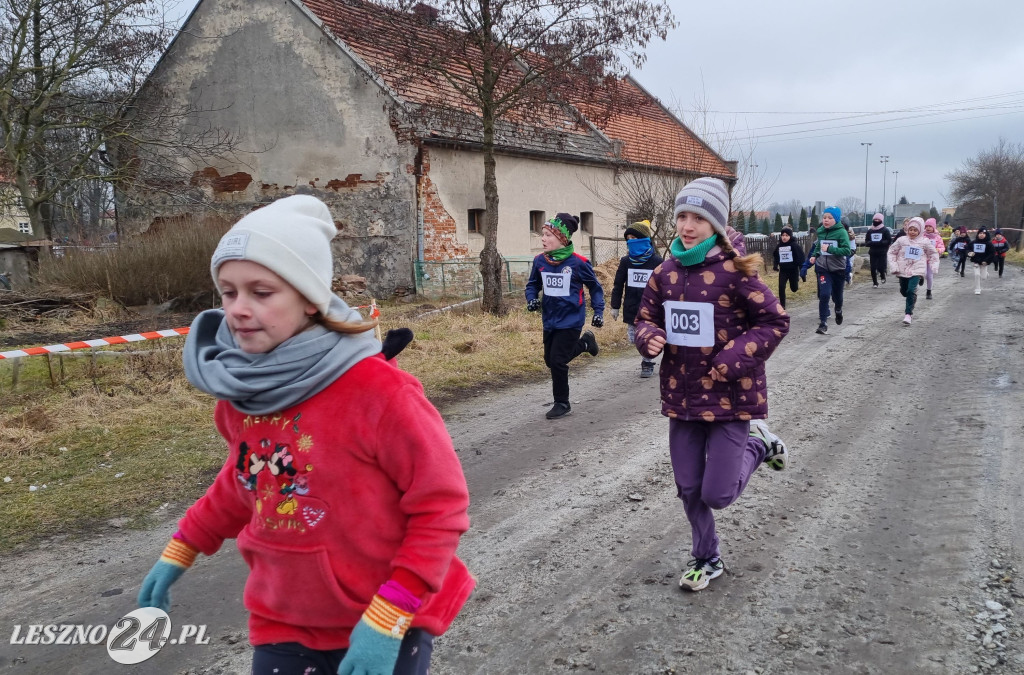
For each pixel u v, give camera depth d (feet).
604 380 28.27
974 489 15.58
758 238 80.33
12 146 48.42
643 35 43.11
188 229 43.11
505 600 11.58
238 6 55.42
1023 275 77.15
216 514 6.38
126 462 18.26
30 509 15.47
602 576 12.30
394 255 52.75
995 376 26.43
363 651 5.13
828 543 13.25
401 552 5.42
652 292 11.63
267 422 5.64
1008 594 11.21
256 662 5.87
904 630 10.37
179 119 56.44
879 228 64.28
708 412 10.90
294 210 5.85
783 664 9.68
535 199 62.34
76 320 36.86
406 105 50.52
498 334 36.63
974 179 197.57
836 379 26.89
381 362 5.70
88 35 49.42
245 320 5.50
